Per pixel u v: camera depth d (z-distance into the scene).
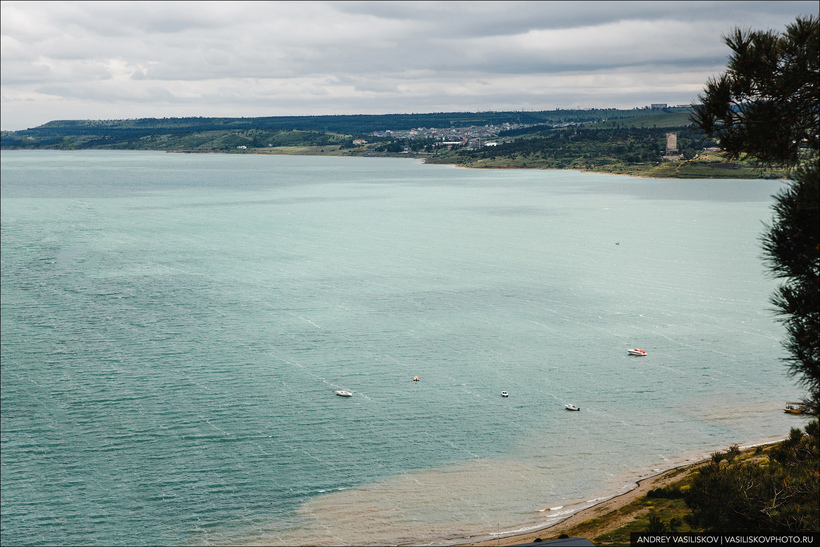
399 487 78.50
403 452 85.94
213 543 68.75
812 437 44.47
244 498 75.81
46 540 68.44
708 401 100.19
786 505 32.50
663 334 130.12
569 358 117.88
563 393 103.56
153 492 76.31
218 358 115.62
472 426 92.81
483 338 127.94
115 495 75.50
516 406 98.94
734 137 23.09
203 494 76.38
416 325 135.62
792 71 21.62
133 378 106.00
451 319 139.88
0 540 68.12
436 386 105.56
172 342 123.44
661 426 92.75
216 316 140.12
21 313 139.88
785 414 95.25
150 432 88.75
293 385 104.81
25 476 78.38
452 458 84.88
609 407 98.88
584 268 190.25
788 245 22.64
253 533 70.19
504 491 77.75
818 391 24.11
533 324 136.75
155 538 69.25
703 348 122.19
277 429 90.62
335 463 83.00
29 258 197.50
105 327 131.62
